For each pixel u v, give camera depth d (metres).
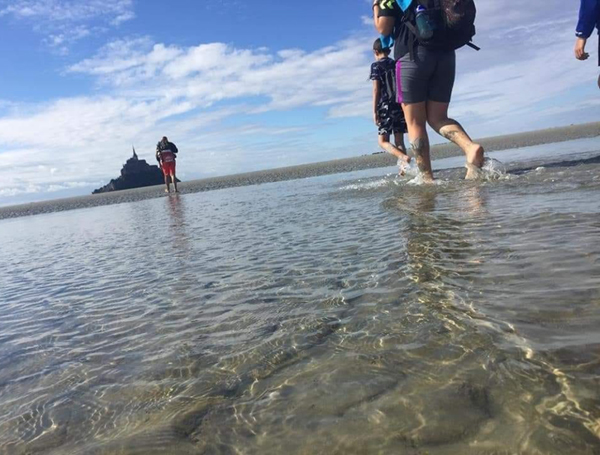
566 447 1.16
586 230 2.77
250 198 9.23
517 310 1.89
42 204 21.59
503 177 5.58
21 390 1.93
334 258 3.16
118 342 2.31
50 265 4.79
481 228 3.22
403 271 2.60
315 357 1.82
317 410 1.47
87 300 3.17
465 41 5.80
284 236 4.27
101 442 1.48
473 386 1.46
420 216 3.97
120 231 6.88
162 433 1.48
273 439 1.37
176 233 5.59
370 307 2.20
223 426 1.47
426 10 5.66
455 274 2.41
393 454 1.23
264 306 2.48
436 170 8.58
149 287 3.25
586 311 1.79
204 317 2.47
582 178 4.61
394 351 1.75
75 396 1.81
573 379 1.41
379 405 1.44
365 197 6.00
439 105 6.19
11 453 1.50
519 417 1.29
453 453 1.20
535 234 2.86
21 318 2.96
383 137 9.03
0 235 9.18
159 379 1.85
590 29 6.00
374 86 8.78
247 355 1.93
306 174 16.33
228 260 3.67
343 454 1.26
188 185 20.27
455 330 1.82
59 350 2.32
